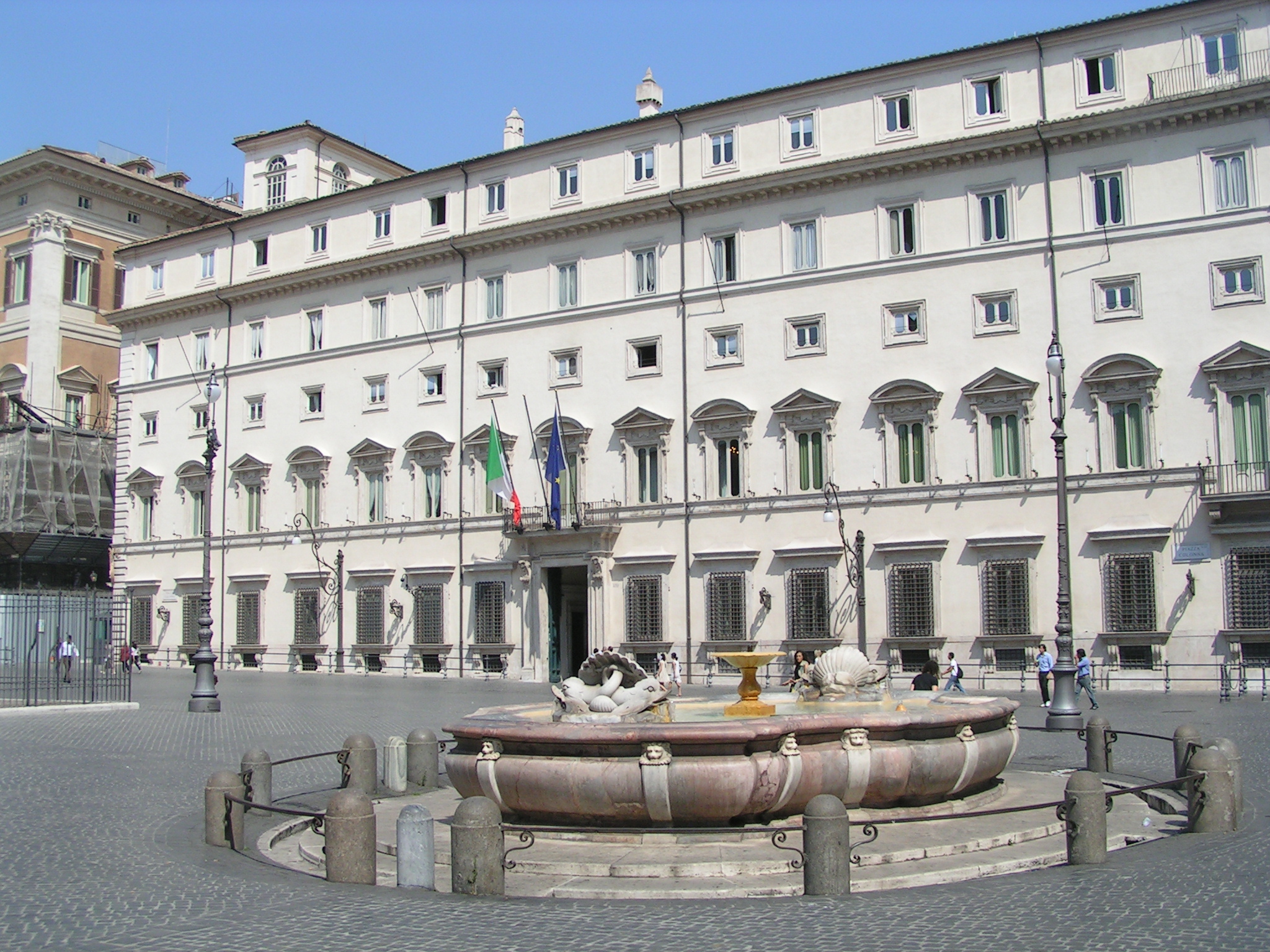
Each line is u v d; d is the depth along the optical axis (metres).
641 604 53.25
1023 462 46.31
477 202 59.94
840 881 13.25
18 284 81.69
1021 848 15.68
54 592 64.94
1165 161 45.22
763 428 51.53
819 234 51.12
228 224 67.88
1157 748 26.34
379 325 62.78
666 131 54.94
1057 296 46.41
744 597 51.00
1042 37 47.34
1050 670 38.44
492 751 16.48
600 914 12.44
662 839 15.71
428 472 60.62
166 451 70.06
